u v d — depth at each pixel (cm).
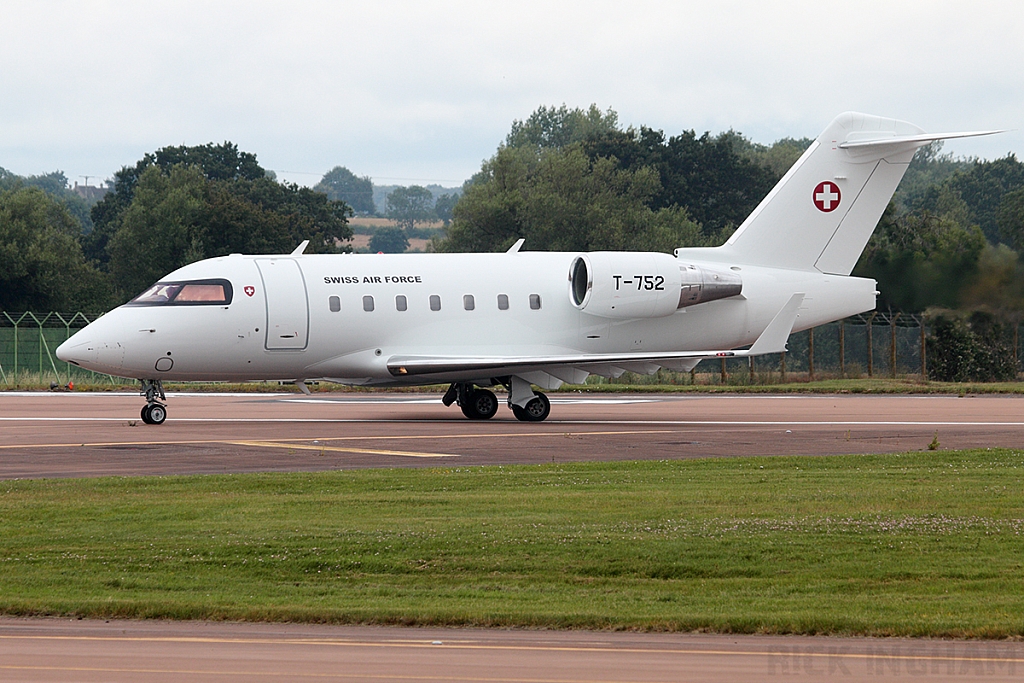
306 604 3925
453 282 11156
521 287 11306
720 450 8450
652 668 3162
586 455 8081
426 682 3002
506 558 4566
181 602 3909
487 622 3700
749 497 5969
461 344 11062
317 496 6041
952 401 14638
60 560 4562
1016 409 13012
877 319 19575
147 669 3127
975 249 18012
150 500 5891
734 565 4462
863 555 4609
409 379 11088
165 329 10281
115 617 3806
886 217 18725
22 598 3981
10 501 5862
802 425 10719
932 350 19438
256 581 4291
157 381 10681
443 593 4103
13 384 17300
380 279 10969
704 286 11375
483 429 10138
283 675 3066
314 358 10800
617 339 11481
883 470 7175
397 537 4888
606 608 3866
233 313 10444
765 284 11706
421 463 7562
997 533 5000
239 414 12094
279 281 10669
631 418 11619
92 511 5556
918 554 4631
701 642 3481
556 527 5119
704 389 16900
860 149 11806
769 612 3791
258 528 5100
